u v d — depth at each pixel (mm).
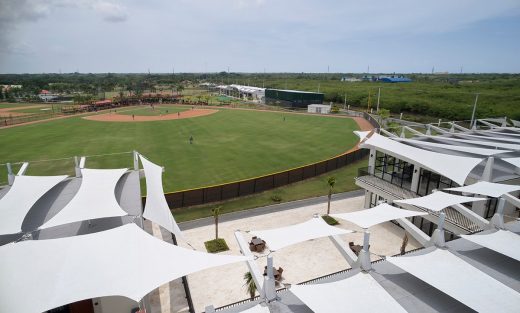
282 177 39188
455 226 23453
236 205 34125
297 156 52781
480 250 17328
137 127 78125
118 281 13836
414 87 152250
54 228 19734
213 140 63906
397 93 131000
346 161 48750
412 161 28250
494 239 16953
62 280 13688
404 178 31359
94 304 16750
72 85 192250
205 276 22875
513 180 26156
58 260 14742
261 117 95688
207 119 91000
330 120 90875
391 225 30047
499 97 105250
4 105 127375
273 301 13789
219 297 20859
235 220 30859
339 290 13641
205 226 29672
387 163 32688
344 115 101438
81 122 85438
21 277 13688
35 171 45719
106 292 13227
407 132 74062
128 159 50781
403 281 15047
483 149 28609
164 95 159250
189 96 161750
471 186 22594
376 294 13492
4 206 19875
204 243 26969
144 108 117562
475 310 12492
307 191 38250
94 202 20781
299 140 64562
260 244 25641
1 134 69812
